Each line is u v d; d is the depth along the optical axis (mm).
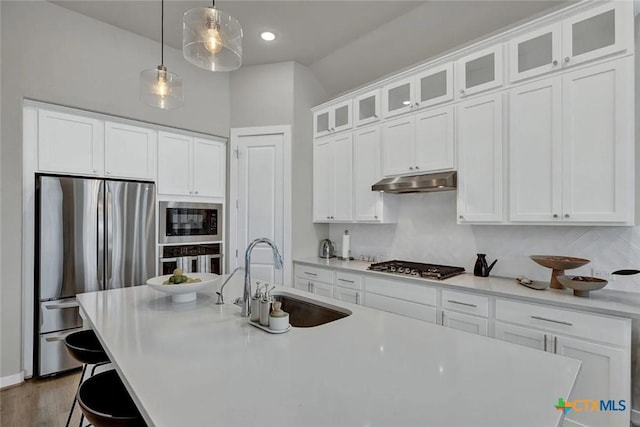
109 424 1167
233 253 4051
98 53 3168
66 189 2844
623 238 2223
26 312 2740
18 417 2217
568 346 1965
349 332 1483
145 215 3324
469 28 2912
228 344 1337
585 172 2102
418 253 3408
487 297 2320
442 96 2838
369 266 3338
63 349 2814
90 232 2955
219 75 4086
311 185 4121
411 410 887
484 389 994
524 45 2396
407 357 1216
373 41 3414
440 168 2854
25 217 2754
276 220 3947
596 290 2207
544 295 2127
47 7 2879
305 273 3773
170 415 859
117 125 3291
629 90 1954
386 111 3291
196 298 2062
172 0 2852
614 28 2002
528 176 2346
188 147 3822
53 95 2893
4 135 2639
